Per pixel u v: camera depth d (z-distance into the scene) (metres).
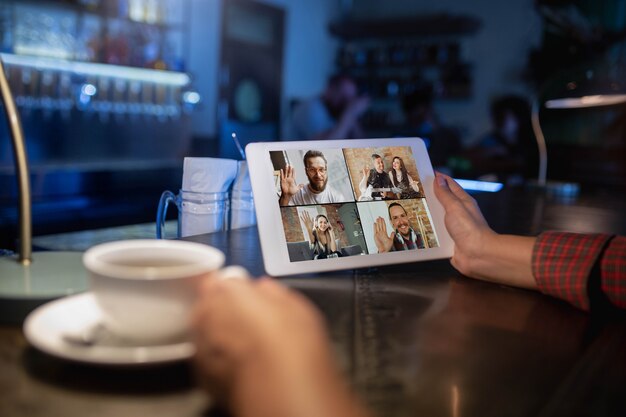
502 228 1.36
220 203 1.01
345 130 5.07
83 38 3.72
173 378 0.46
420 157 0.90
